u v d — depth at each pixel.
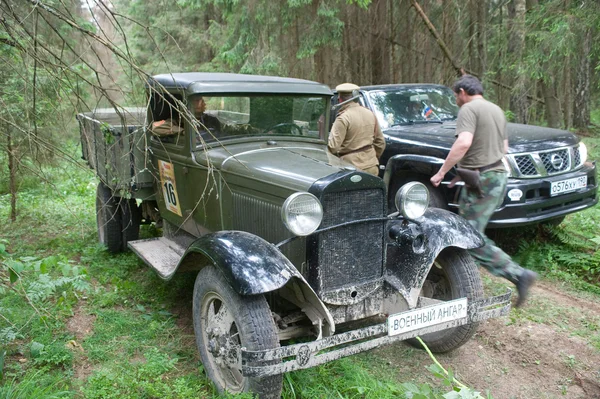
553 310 4.59
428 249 3.55
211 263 3.30
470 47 12.12
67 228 7.04
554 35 8.27
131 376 3.39
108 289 5.00
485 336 4.19
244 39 11.02
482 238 3.73
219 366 3.34
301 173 3.46
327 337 2.95
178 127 4.37
